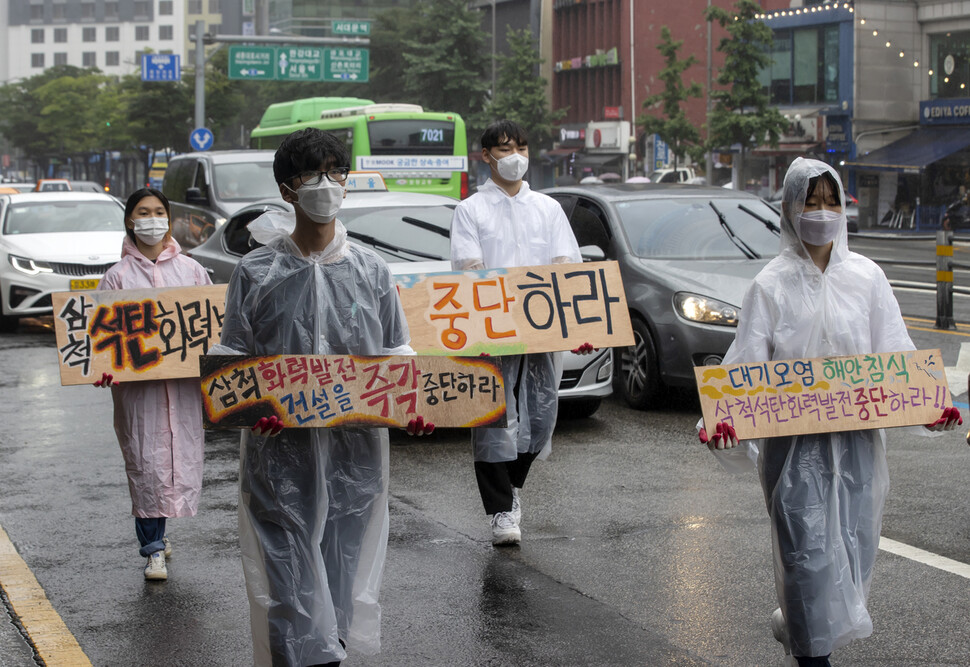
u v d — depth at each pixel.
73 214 15.37
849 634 3.60
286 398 3.52
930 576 5.16
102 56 154.12
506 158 5.75
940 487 6.70
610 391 8.70
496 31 63.25
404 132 22.77
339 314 3.58
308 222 3.53
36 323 15.44
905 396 3.66
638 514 6.18
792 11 41.44
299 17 80.12
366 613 3.67
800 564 3.60
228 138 69.50
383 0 80.31
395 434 8.38
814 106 41.12
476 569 5.29
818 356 3.67
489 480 5.59
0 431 8.51
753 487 6.75
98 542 5.81
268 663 3.61
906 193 37.56
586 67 55.22
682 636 4.46
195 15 150.62
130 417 5.21
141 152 58.75
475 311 5.46
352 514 3.64
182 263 5.47
